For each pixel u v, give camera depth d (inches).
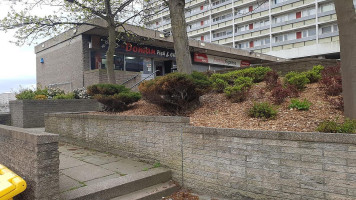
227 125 212.2
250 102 270.5
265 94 285.4
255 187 162.4
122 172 203.5
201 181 188.2
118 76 604.7
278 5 1704.0
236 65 1087.6
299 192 146.1
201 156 188.2
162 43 765.3
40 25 435.2
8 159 167.9
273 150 155.6
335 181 134.7
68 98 501.7
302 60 374.3
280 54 1647.4
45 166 137.8
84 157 251.8
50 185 139.1
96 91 357.4
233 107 267.4
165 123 212.8
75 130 315.3
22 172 149.7
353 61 175.5
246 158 166.4
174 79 243.4
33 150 138.5
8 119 450.0
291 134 148.4
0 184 129.9
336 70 305.4
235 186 171.0
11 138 164.2
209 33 2128.4
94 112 362.9
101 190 166.2
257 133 161.3
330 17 1496.1
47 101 445.7
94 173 201.0
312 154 142.0
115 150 260.2
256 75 347.9
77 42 667.4
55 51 755.4
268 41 1787.6
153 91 260.7
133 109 332.8
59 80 735.1
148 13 515.8
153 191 183.8
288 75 316.5
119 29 597.0
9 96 582.6
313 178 141.6
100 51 684.7
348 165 131.0
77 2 408.5
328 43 1430.9
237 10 1936.5
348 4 175.8
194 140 192.4
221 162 177.8
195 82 261.0
